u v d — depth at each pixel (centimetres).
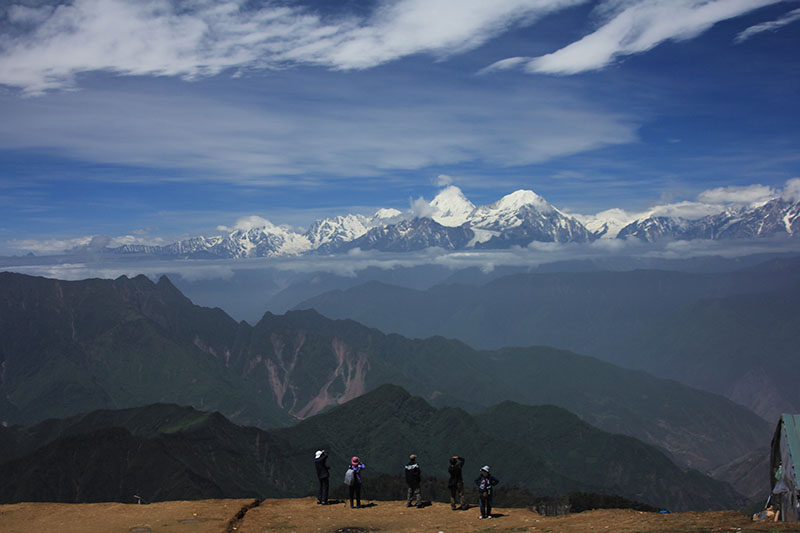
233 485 18262
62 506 4278
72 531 3712
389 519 3988
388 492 12706
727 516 3581
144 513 4091
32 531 3738
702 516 3631
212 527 3766
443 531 3669
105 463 17538
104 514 4066
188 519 3938
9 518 4003
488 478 3988
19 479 17012
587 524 3628
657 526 3434
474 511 4166
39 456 17762
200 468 18288
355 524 3872
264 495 18588
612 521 3644
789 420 3453
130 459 17838
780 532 2988
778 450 3572
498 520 3903
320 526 3831
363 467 4366
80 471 17425
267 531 3738
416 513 4141
